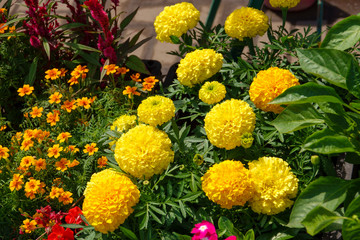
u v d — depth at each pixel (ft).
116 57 9.30
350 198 5.34
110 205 5.45
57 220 6.63
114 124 7.40
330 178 5.20
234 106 6.24
